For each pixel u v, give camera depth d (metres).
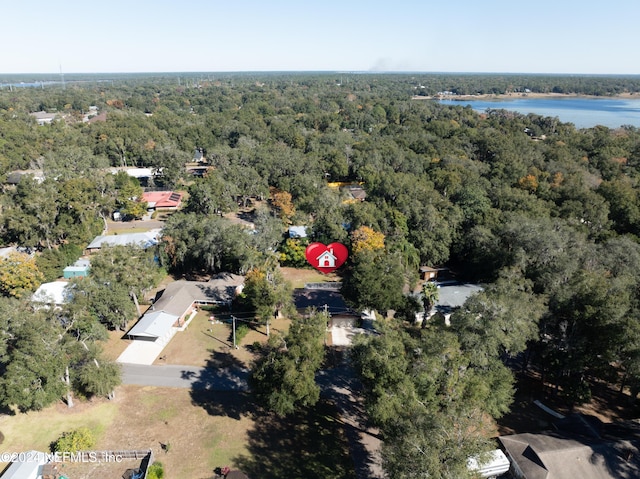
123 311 56.25
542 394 48.06
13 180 119.44
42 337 40.28
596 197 84.75
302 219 91.50
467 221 83.25
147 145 148.88
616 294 43.81
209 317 63.50
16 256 64.19
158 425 42.25
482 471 34.69
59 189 83.81
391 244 74.44
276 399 38.84
